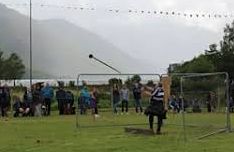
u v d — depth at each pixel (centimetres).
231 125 2256
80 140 1805
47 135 2011
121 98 3400
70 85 3984
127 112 3419
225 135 1894
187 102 2233
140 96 3412
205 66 7600
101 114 3369
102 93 3472
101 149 1534
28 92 3453
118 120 2844
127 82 3453
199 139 1777
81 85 3478
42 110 3459
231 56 7738
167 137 1856
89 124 2566
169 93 2998
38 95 3431
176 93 3114
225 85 2059
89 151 1496
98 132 2123
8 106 3453
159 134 1970
